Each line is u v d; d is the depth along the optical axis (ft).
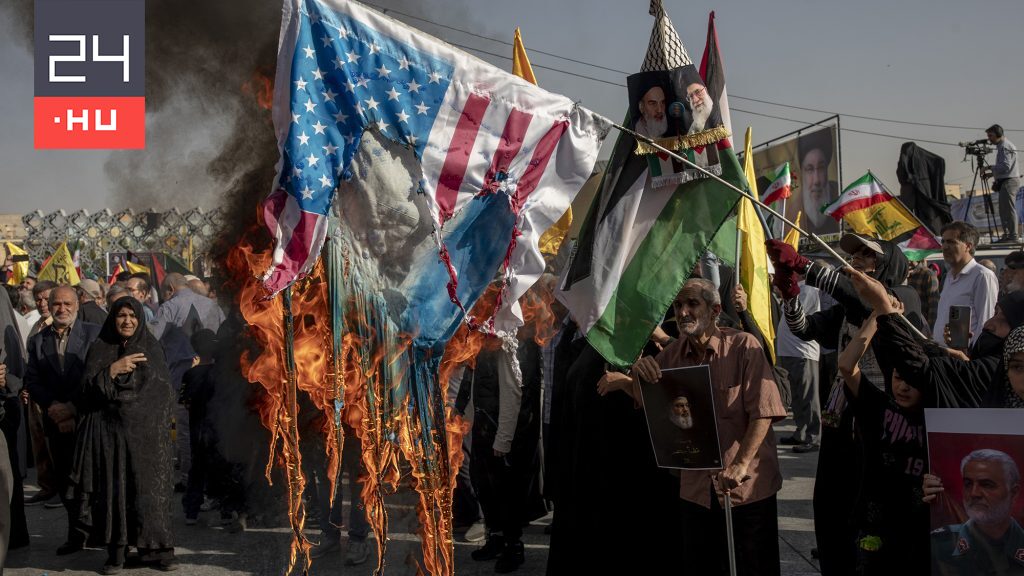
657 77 14.07
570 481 15.64
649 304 13.94
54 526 24.12
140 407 19.21
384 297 11.69
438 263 11.94
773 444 12.85
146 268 38.75
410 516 12.50
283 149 10.96
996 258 39.88
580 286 14.38
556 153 12.74
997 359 10.73
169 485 19.65
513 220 12.42
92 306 26.09
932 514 10.19
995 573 9.81
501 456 18.40
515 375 17.89
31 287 33.96
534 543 20.81
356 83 11.25
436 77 11.78
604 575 14.99
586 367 15.49
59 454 21.48
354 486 14.48
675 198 14.21
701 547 12.84
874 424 11.82
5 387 21.33
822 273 12.77
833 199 61.00
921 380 10.72
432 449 12.09
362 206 11.53
